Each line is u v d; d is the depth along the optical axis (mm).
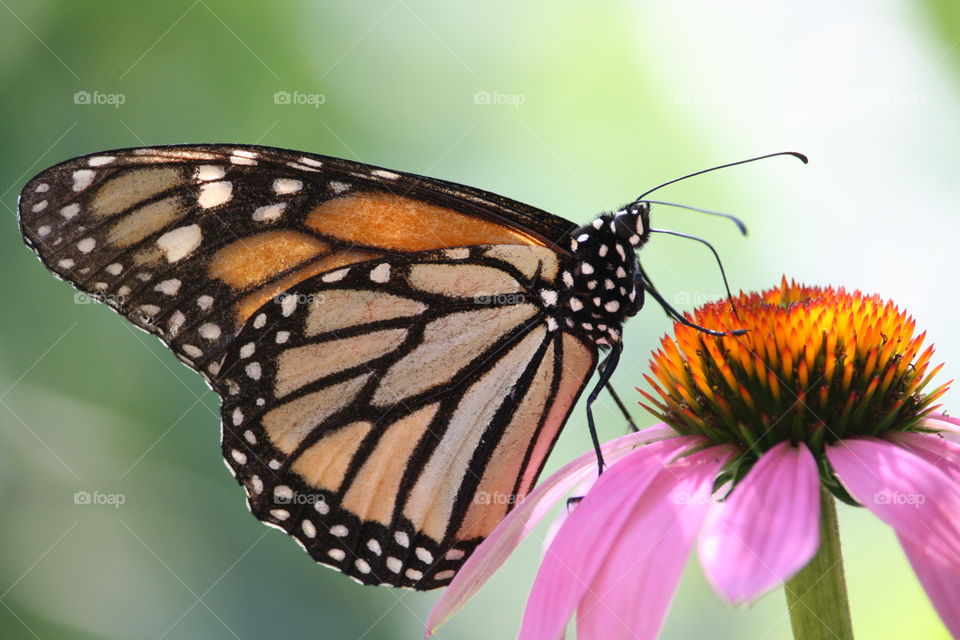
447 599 272
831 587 264
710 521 254
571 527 265
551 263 286
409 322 289
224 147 285
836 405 266
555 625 259
